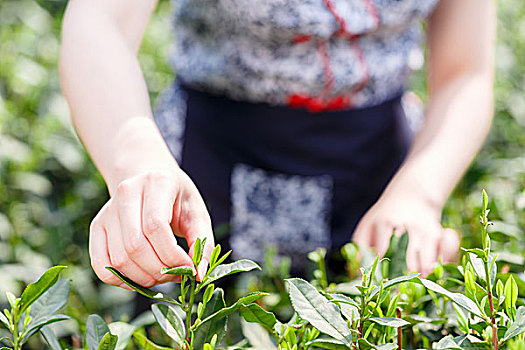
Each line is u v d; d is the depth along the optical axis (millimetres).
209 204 1292
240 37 1164
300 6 1104
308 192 1271
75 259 1816
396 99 1298
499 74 2289
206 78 1224
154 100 2262
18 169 1828
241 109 1236
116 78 894
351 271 916
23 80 2051
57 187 1993
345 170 1271
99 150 852
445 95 1186
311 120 1230
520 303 789
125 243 746
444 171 1070
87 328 759
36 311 779
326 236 1302
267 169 1263
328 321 717
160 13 2846
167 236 741
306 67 1168
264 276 1043
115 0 972
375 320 714
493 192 1455
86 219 1912
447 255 953
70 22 947
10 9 2578
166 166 808
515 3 2818
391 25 1172
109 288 1477
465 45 1193
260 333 798
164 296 724
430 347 804
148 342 784
